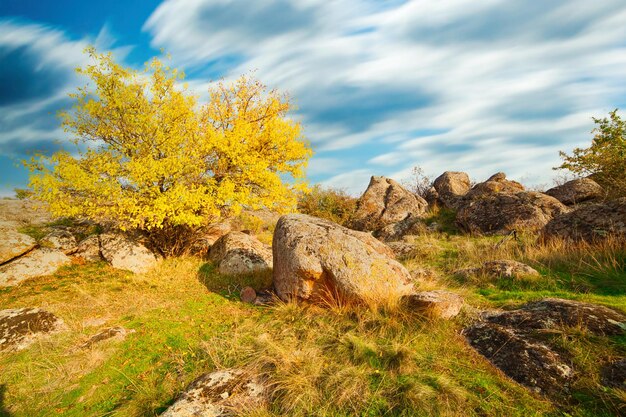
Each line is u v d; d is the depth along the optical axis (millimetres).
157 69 10133
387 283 6477
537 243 9523
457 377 4102
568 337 4355
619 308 5117
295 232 7449
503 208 13461
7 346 5473
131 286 8453
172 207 8773
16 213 14633
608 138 13781
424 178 23328
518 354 4285
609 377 3652
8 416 4020
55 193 8430
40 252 9414
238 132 10297
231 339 5547
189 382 4477
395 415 3582
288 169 12719
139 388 4465
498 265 7918
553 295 6309
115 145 9922
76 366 4938
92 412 4082
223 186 10023
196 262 10750
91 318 6633
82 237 12000
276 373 4348
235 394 4051
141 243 10836
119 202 8523
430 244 12047
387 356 4629
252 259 10125
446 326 5434
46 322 6094
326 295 6746
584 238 8344
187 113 9867
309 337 5410
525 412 3438
